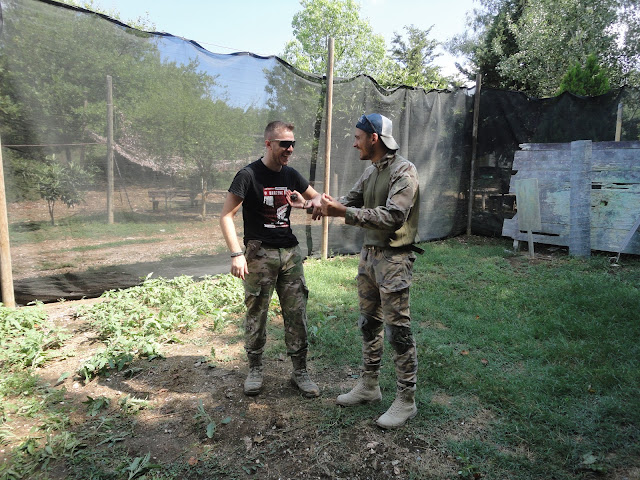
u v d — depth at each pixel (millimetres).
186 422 2719
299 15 26359
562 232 7336
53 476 2246
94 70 4504
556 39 18547
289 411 2836
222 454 2424
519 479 2207
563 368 3264
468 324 4145
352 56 26422
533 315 4379
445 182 8391
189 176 5270
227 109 5434
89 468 2283
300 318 3010
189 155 5227
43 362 3461
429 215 8219
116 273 4906
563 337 3830
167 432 2625
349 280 5598
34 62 4180
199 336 4051
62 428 2611
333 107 6461
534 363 3416
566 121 7867
